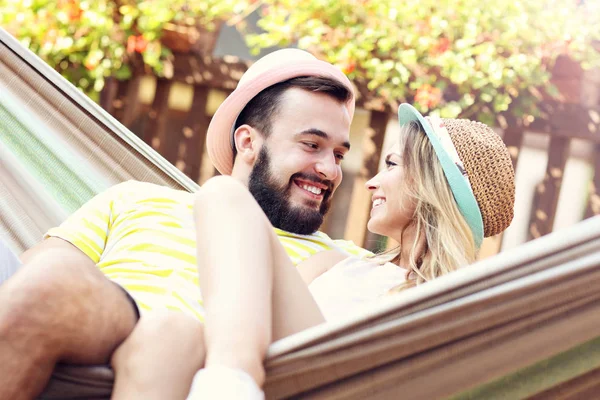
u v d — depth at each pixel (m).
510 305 0.90
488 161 1.62
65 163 2.12
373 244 3.93
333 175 1.72
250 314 0.98
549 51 3.84
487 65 3.82
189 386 1.00
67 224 1.67
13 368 0.93
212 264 1.05
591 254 0.87
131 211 1.63
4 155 2.13
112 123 2.11
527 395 0.98
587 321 0.92
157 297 1.38
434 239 1.56
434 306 0.91
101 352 1.01
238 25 4.21
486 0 3.83
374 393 0.98
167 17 3.96
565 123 3.85
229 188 1.14
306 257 1.63
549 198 3.89
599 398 1.00
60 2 4.02
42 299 0.96
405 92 3.93
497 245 3.94
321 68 1.79
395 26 3.88
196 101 4.11
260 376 0.94
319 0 3.91
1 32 2.31
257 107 1.79
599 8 3.84
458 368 0.95
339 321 0.94
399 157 1.68
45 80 2.22
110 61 4.07
